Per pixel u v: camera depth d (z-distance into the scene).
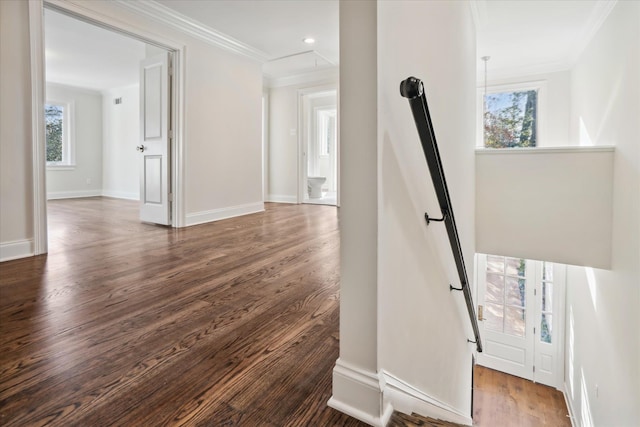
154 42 3.53
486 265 5.68
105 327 1.46
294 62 5.36
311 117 7.09
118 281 2.07
